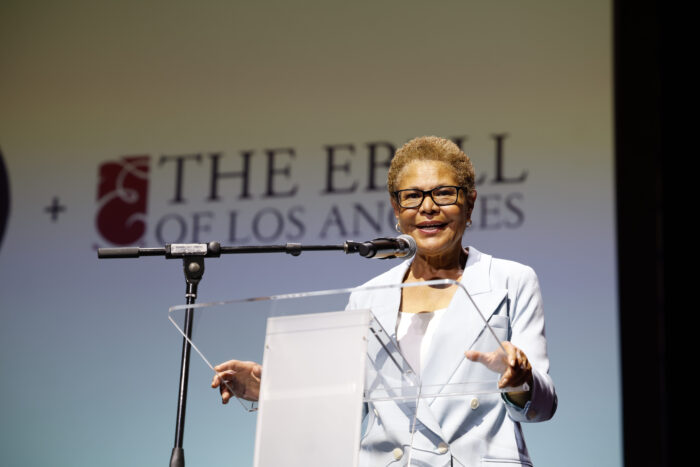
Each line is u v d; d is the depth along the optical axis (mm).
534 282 4199
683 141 6074
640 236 7391
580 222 7652
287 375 3375
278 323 3453
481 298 4129
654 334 7176
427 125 8406
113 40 9602
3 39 9891
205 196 8930
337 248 3934
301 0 9086
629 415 7070
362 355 3277
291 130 8828
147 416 8547
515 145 8023
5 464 8836
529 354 3982
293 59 8984
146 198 9102
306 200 8617
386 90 8609
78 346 8922
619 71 7676
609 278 7465
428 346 3713
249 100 9031
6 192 9531
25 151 9578
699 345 5867
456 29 8461
